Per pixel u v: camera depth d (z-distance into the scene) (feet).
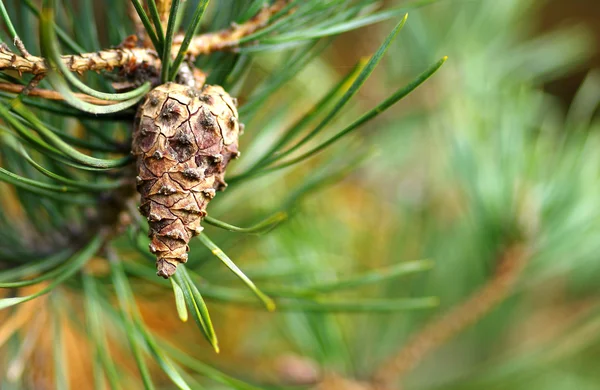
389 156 2.45
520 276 1.68
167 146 1.10
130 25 1.28
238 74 1.27
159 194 1.10
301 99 1.99
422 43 2.36
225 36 1.19
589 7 3.64
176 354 1.33
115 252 1.32
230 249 1.51
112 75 1.18
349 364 1.69
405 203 2.21
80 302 1.52
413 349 1.70
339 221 2.02
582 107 1.73
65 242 1.34
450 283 1.90
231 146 1.13
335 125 1.91
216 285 1.46
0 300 1.11
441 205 2.29
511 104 1.74
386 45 1.12
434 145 2.44
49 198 1.25
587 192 1.64
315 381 1.66
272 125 1.44
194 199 1.11
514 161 1.62
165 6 1.16
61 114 1.15
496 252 1.63
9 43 1.23
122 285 1.29
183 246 1.10
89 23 1.25
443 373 2.08
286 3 1.23
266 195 1.63
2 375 1.44
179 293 1.09
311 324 1.60
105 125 1.29
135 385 1.53
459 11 2.36
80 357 1.57
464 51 2.29
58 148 1.10
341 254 1.91
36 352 1.47
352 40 2.51
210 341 1.09
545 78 2.60
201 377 1.56
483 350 2.08
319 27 1.24
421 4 1.25
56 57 0.99
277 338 2.03
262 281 1.53
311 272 1.58
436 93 2.38
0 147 1.29
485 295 1.67
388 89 2.43
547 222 1.59
